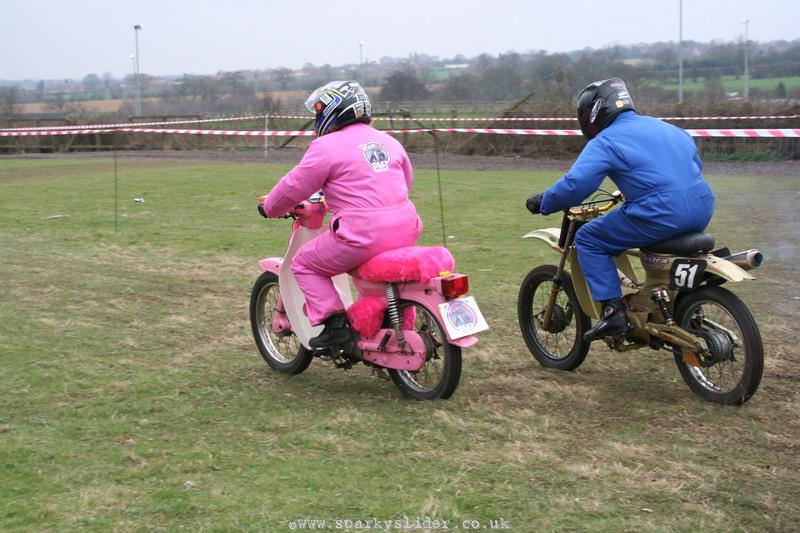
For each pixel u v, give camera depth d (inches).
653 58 1769.2
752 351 188.2
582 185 197.0
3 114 1459.2
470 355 239.8
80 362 229.8
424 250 193.6
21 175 761.6
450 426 184.9
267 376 222.7
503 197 578.2
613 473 160.9
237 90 2197.3
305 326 217.6
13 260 366.3
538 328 237.9
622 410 195.8
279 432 182.1
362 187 195.5
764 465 164.9
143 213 508.4
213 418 190.1
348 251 197.0
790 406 196.7
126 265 358.6
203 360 235.3
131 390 207.9
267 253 384.8
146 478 158.1
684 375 205.0
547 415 192.4
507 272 343.0
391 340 201.3
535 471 161.8
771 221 455.8
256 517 143.5
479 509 146.6
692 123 843.4
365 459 167.6
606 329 206.2
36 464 163.5
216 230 446.6
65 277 334.6
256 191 621.3
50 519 142.2
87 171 805.2
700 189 197.0
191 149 1138.7
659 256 201.0
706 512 145.5
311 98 203.5
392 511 145.9
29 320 271.3
